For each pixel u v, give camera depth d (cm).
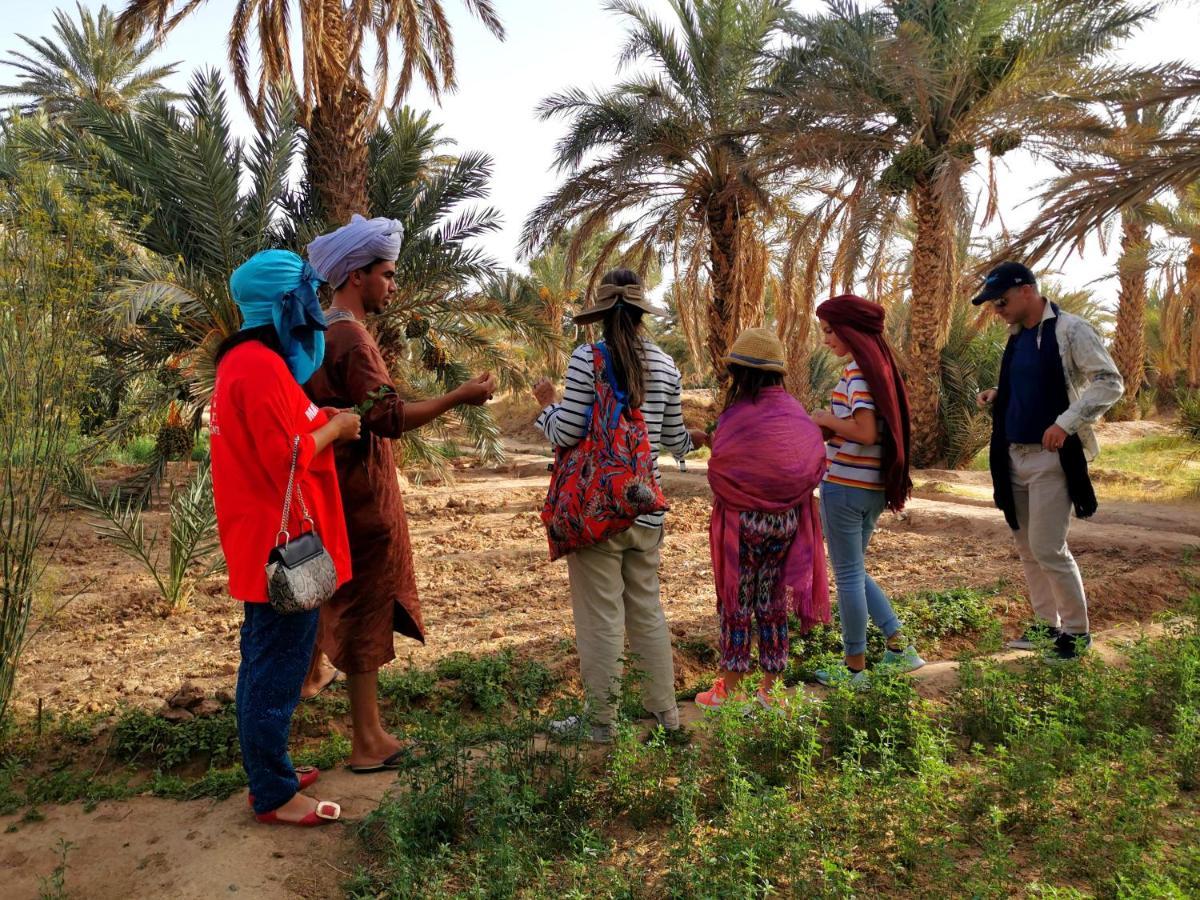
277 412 277
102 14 2306
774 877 276
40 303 388
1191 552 677
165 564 752
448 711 404
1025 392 442
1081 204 1026
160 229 1030
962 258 1628
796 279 1667
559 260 2566
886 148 1474
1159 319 2820
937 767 307
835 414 413
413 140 1206
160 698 436
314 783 336
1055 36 1347
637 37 1509
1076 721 368
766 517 376
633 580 362
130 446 1530
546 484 1381
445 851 276
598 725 355
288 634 294
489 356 1326
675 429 378
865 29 1423
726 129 1526
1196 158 962
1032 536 443
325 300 795
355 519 331
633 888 265
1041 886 260
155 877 281
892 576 678
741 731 340
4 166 848
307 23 1105
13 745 379
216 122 1127
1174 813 315
